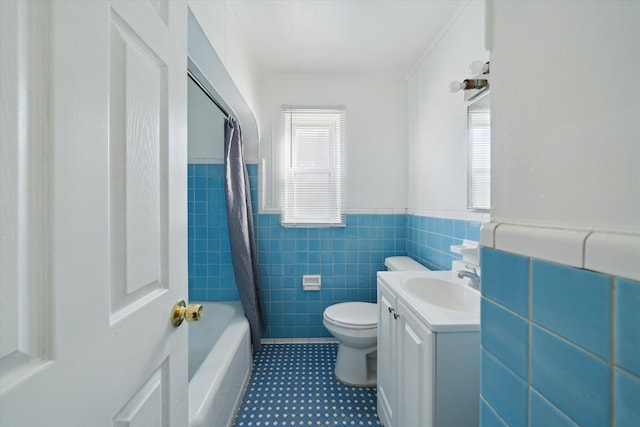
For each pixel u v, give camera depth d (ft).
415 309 3.48
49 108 1.17
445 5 5.18
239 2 5.06
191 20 3.38
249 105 6.56
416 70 7.41
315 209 8.05
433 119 6.40
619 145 1.08
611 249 1.07
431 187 6.49
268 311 8.06
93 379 1.40
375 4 5.17
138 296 1.82
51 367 1.17
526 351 1.49
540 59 1.47
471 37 4.93
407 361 3.75
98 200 1.44
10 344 1.03
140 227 1.82
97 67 1.43
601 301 1.11
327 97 7.98
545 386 1.36
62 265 1.23
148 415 1.90
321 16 5.49
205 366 4.72
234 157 7.04
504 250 1.69
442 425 3.05
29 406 1.08
